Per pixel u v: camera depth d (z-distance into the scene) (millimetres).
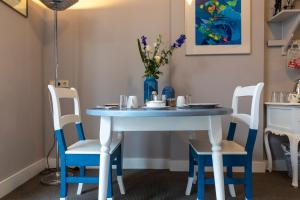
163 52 2412
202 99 2574
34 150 2508
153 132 2699
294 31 2523
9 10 2086
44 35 2729
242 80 2551
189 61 2582
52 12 2730
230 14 2547
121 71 2711
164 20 2666
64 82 2715
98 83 2727
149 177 2398
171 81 2590
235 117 1839
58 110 1600
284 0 2623
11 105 2107
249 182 1544
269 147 2576
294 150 2121
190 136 2455
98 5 2717
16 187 2135
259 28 2533
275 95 2557
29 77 2426
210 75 2574
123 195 1965
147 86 2170
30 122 2436
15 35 2182
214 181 1487
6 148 2027
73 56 2734
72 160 1583
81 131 1967
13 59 2146
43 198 1909
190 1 2566
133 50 2701
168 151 2691
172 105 1868
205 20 2561
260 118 2557
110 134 1450
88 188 2121
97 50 2727
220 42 2553
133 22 2695
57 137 1598
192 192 2020
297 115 2123
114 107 1667
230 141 1860
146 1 2684
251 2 2541
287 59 2613
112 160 1629
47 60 2730
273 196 1923
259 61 2535
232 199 1886
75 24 2729
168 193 2004
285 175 2439
